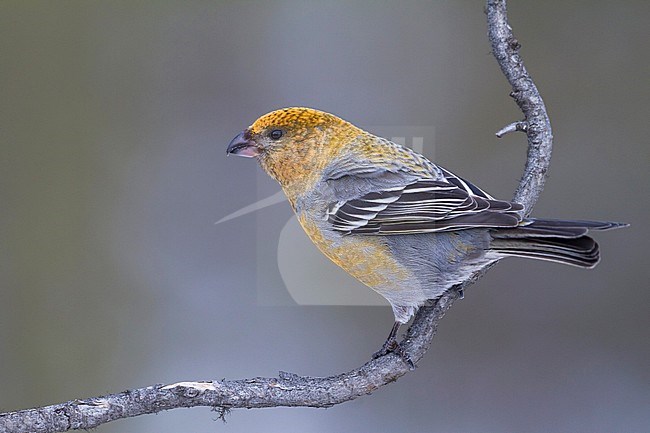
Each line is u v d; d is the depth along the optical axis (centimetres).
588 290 1123
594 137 1241
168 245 1152
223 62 1262
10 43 1240
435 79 1242
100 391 1090
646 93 1254
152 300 1131
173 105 1243
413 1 1278
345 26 1277
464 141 1206
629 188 1209
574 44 1281
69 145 1211
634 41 1271
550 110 1264
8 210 1176
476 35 1260
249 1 1277
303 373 1058
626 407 1065
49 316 1128
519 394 1075
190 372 1087
